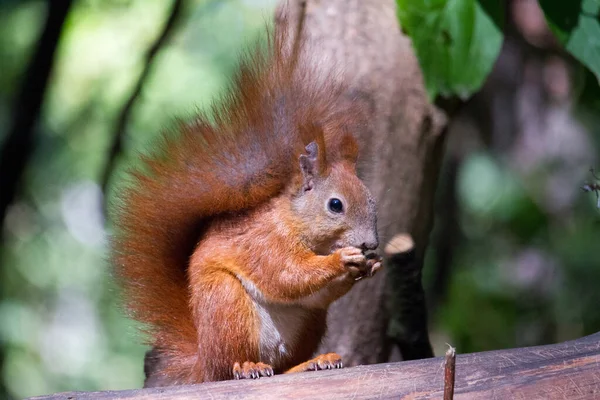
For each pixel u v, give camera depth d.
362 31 10.52
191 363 8.55
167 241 8.74
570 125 17.31
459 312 17.66
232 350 8.16
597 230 17.00
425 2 9.51
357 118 9.44
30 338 21.78
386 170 10.27
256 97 8.86
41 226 22.66
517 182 17.86
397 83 10.38
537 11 16.44
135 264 8.73
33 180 21.19
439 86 9.59
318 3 10.72
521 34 16.75
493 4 9.49
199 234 8.75
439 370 6.59
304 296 8.34
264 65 9.03
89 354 23.50
